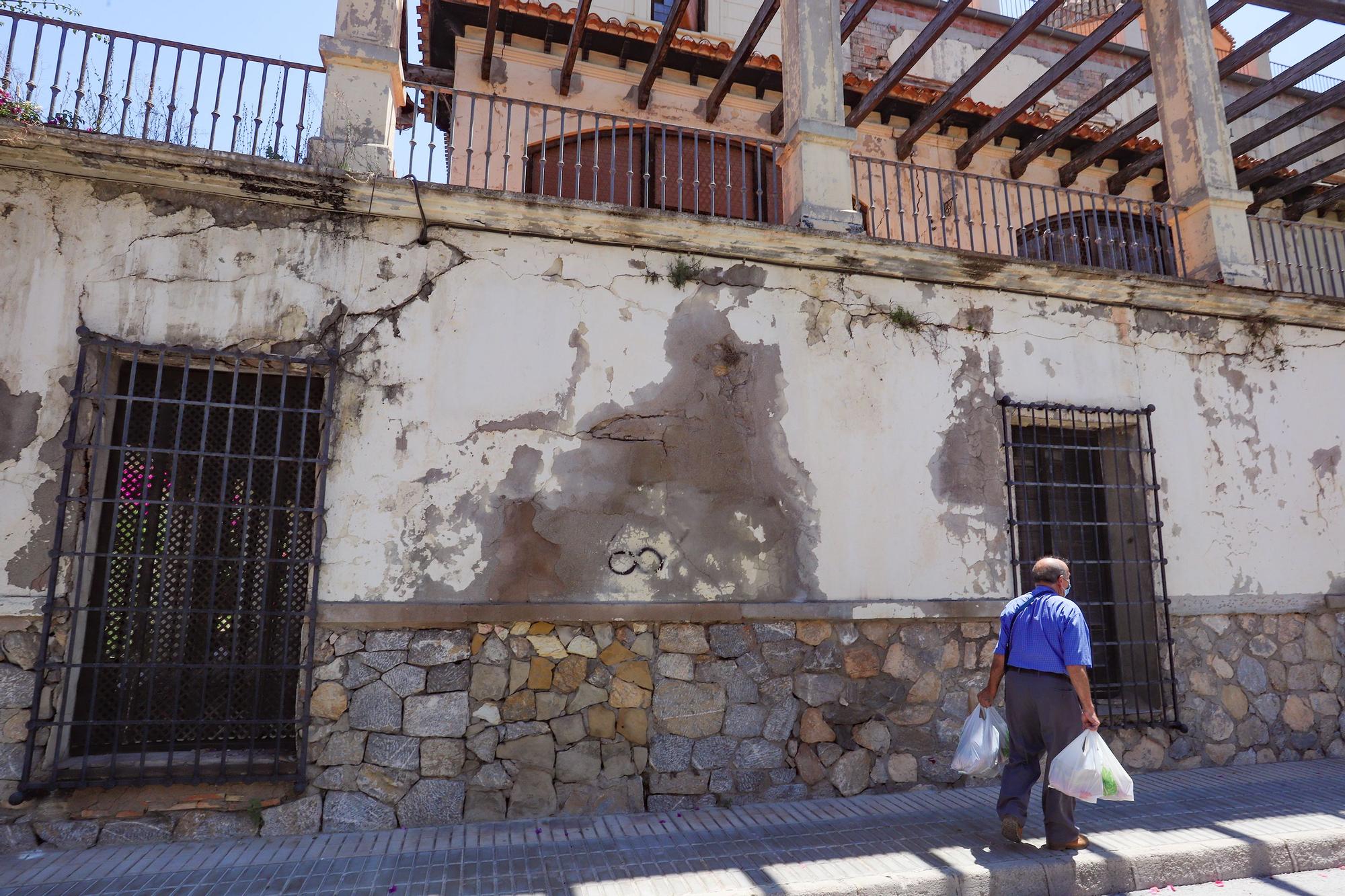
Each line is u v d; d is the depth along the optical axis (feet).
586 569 16.38
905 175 31.58
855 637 17.79
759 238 18.20
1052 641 13.69
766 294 18.61
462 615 15.46
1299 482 22.07
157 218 15.55
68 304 14.89
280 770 14.51
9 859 13.02
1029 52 37.70
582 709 15.89
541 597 16.06
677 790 16.05
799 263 18.84
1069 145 32.63
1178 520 20.66
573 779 15.57
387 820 14.65
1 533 14.01
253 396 16.17
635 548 16.72
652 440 17.25
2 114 15.53
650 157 30.01
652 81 28.89
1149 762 19.24
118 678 14.84
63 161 14.90
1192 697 19.94
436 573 15.65
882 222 30.94
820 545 17.90
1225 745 19.94
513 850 13.52
